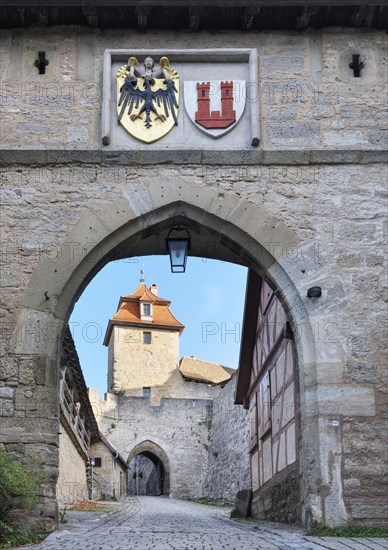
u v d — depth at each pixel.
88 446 30.48
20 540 8.01
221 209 10.11
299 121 10.45
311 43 10.77
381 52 10.78
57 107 10.39
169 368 58.72
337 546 7.48
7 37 10.66
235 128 10.37
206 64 10.59
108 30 10.70
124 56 10.52
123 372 57.88
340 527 8.98
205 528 10.77
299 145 10.34
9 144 10.20
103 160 10.16
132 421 44.66
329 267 9.95
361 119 10.50
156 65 10.59
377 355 9.63
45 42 10.65
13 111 10.34
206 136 10.32
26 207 9.99
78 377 20.06
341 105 10.54
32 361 9.44
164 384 58.22
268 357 14.35
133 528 10.48
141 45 10.64
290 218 10.12
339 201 10.20
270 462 14.10
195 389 58.56
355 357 9.61
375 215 10.16
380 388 9.51
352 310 9.80
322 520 9.10
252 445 16.94
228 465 32.00
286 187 10.22
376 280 9.92
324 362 9.58
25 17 10.56
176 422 45.19
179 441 44.91
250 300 15.86
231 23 10.66
